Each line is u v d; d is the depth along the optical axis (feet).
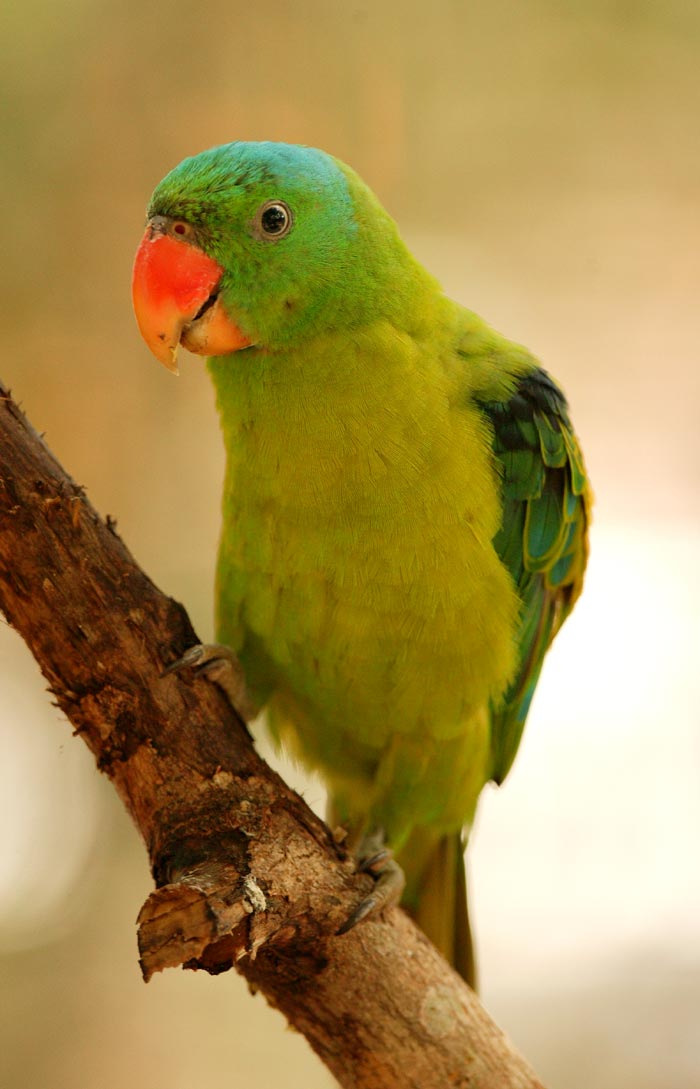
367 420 20.67
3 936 32.78
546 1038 34.71
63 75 32.01
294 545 21.36
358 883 18.71
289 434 20.80
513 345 23.94
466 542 21.56
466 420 21.74
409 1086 19.24
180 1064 32.81
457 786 23.97
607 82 36.19
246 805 17.76
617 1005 35.14
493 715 24.49
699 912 36.42
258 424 21.02
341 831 18.69
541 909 36.83
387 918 19.25
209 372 21.81
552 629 26.53
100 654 17.62
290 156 20.44
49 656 17.69
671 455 39.78
